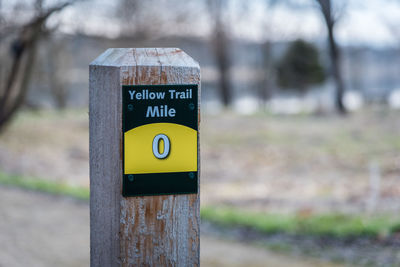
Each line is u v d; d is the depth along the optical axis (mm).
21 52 22984
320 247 10211
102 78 1994
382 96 43812
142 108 1955
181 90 1979
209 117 38406
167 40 39375
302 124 34125
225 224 12656
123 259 2000
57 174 22719
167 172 1992
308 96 55781
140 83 1947
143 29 33719
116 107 1953
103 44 29312
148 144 1973
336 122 33812
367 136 28891
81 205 14617
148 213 2000
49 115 37625
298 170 23125
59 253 9125
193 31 44781
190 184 2014
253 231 11875
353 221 11484
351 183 19266
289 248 10312
